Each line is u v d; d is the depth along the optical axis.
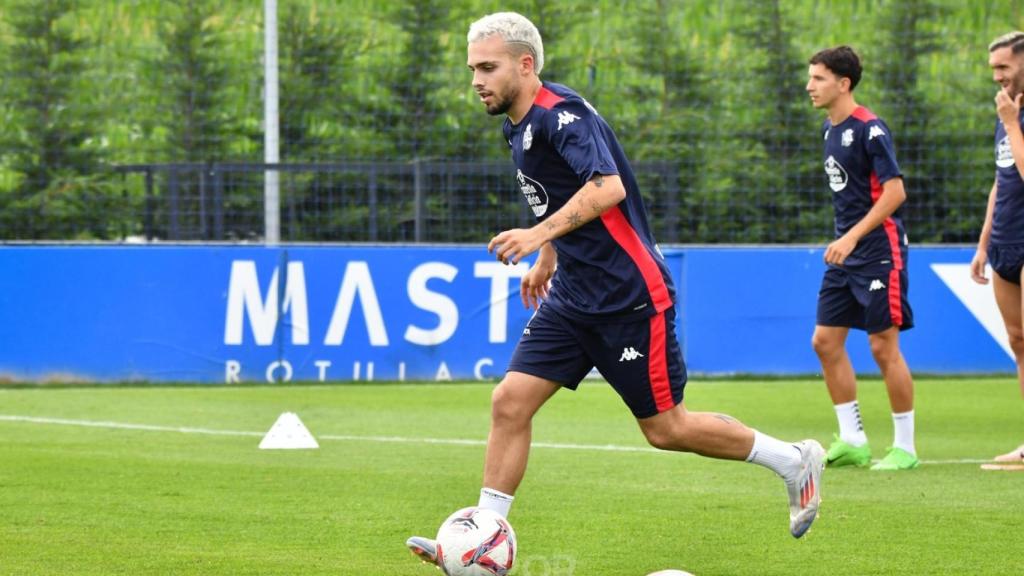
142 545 17.86
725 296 42.56
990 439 29.92
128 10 47.44
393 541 18.25
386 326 41.38
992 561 17.06
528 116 15.73
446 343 41.69
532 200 16.39
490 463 16.25
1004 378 43.09
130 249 40.16
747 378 42.66
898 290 25.36
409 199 44.03
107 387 39.84
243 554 17.33
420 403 36.09
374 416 33.25
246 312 40.72
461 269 41.78
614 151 16.03
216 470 24.47
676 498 21.66
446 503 21.23
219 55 47.44
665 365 16.22
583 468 24.88
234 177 44.12
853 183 25.56
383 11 47.25
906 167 46.38
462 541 15.18
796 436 30.02
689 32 47.66
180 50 47.06
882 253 25.33
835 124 25.72
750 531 18.97
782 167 46.31
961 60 46.94
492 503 16.14
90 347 39.94
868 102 46.59
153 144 46.75
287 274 40.84
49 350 39.75
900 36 46.81
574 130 15.23
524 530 19.05
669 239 44.16
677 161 45.81
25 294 39.62
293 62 46.53
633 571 16.52
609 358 16.16
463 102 46.72
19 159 45.19
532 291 17.92
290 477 23.75
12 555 17.19
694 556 17.36
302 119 46.50
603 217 15.77
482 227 44.38
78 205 44.84
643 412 16.38
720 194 46.12
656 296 16.00
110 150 46.22
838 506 21.12
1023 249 25.69
